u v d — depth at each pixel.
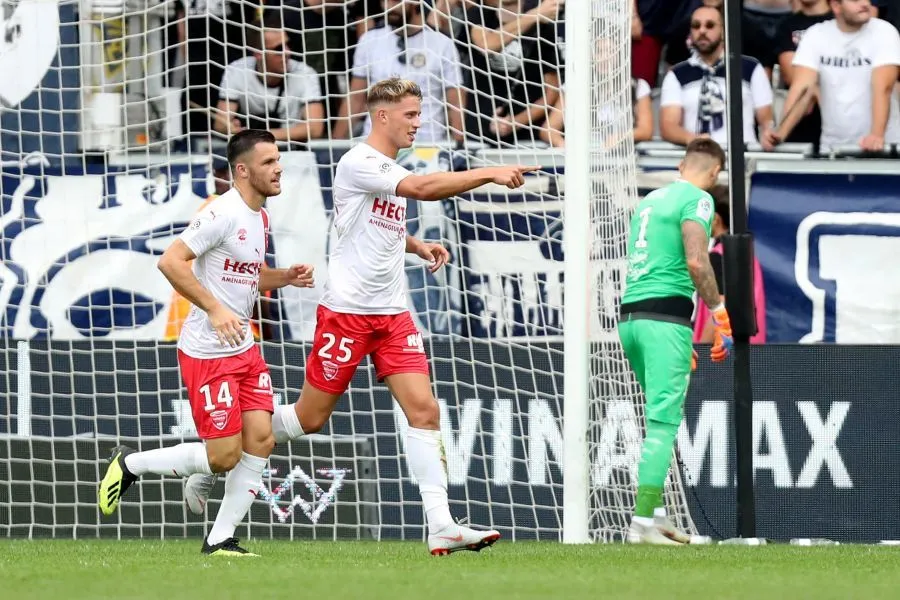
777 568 15.80
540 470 25.84
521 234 27.55
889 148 31.58
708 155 22.30
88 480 25.33
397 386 18.05
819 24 32.59
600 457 24.64
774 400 25.95
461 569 15.09
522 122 30.48
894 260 29.05
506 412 26.03
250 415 18.14
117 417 25.89
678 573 14.67
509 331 27.20
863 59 32.38
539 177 27.81
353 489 24.94
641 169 31.03
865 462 25.78
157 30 28.97
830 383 25.89
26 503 25.14
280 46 30.91
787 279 29.08
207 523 25.30
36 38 29.16
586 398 22.44
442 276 27.47
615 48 25.00
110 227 27.59
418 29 30.92
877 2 32.41
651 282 22.11
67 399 25.91
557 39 28.62
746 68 32.56
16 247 27.33
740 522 22.53
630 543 21.92
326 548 20.59
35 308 27.19
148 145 27.97
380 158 17.53
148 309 27.31
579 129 22.62
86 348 26.00
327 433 25.91
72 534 25.28
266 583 13.02
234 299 17.95
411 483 25.66
